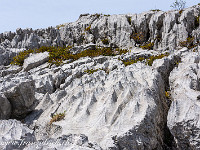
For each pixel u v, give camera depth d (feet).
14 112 50.93
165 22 105.19
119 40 118.83
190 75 49.14
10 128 33.88
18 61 111.65
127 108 37.58
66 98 50.03
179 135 34.35
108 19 125.80
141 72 53.67
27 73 91.61
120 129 33.65
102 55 104.32
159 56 79.66
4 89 50.52
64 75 76.02
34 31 141.08
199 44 90.48
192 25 100.27
